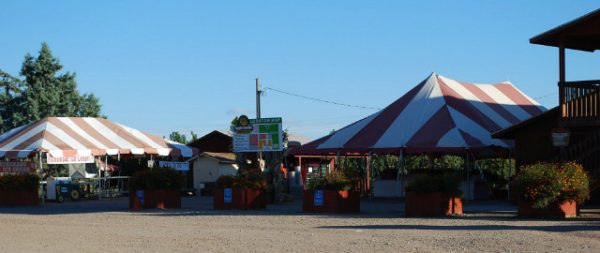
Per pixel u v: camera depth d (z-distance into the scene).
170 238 13.64
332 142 26.64
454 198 18.62
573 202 17.06
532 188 16.83
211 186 36.44
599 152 20.97
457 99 26.95
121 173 40.25
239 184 22.42
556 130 20.53
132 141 32.72
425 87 27.67
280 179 26.91
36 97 49.47
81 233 15.02
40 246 12.80
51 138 29.77
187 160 40.06
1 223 18.09
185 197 34.44
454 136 24.62
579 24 20.02
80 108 52.06
